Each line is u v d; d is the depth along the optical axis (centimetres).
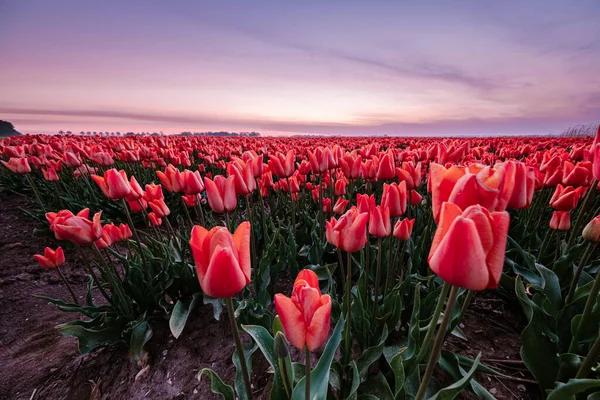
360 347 286
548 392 223
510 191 120
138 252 395
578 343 232
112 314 341
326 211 446
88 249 597
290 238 408
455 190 121
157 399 284
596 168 233
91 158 629
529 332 235
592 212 447
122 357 333
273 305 391
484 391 205
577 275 253
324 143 1888
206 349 324
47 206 746
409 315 312
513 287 334
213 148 1045
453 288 119
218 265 124
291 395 183
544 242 363
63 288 497
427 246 373
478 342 308
